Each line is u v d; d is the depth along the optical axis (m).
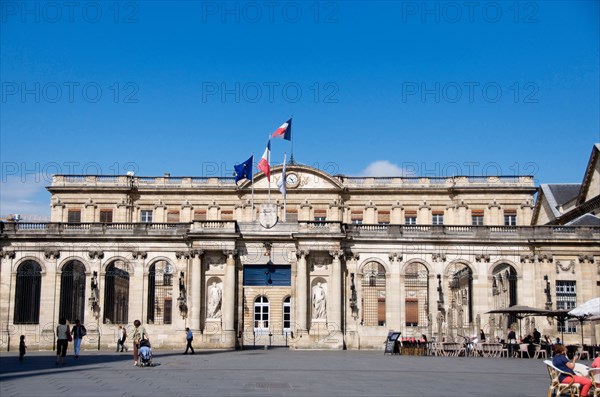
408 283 70.12
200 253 59.84
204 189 85.75
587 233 61.38
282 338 72.94
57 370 33.84
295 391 24.30
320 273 60.25
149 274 61.34
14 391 23.67
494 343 52.16
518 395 24.41
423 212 85.56
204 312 59.78
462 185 85.31
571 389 23.88
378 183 86.56
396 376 31.69
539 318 60.97
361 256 61.12
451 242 61.34
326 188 84.62
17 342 60.25
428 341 54.72
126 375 30.72
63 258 61.59
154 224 61.56
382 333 59.75
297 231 60.50
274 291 77.25
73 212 85.94
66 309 61.81
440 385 27.55
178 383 26.84
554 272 61.12
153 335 59.78
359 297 60.31
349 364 39.97
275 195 85.06
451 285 68.19
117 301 69.06
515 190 84.75
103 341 60.03
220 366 37.06
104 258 61.56
